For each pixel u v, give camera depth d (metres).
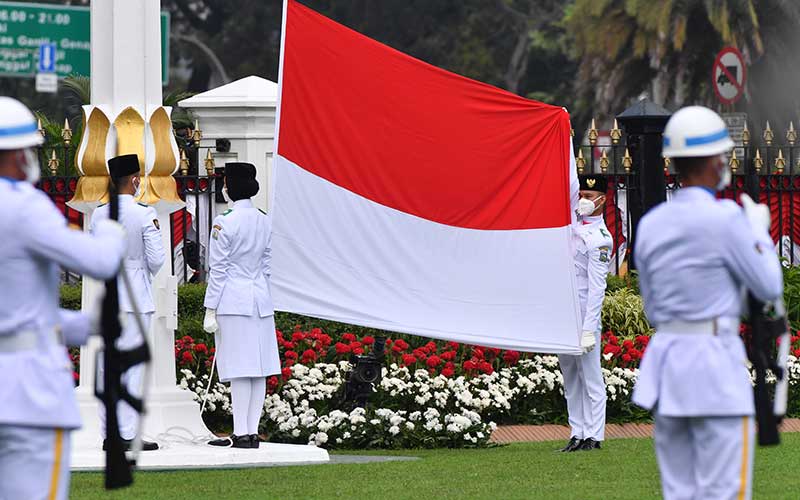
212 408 31.84
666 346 16.28
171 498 22.59
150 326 27.58
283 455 27.12
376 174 29.11
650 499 22.25
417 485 23.97
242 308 27.39
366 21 119.62
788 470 25.78
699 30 96.56
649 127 38.41
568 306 29.53
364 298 29.03
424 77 29.28
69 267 14.78
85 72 71.50
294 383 32.12
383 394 32.34
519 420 33.94
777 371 16.67
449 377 33.09
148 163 28.86
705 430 16.05
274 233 28.75
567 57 122.38
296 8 28.81
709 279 16.14
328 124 28.92
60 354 14.94
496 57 123.12
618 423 33.88
